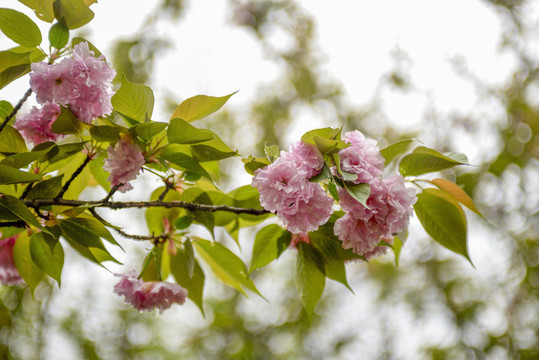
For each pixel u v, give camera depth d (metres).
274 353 2.94
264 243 1.03
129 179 0.97
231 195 1.04
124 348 2.58
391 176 0.99
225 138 2.57
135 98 0.97
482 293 2.63
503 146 2.35
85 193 1.58
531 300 2.52
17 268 1.04
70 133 0.98
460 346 2.57
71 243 0.99
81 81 0.96
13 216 0.93
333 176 0.96
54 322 2.26
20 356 2.11
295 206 0.95
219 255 1.06
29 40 0.99
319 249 1.03
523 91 2.41
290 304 2.96
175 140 0.97
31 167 1.00
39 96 0.96
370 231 0.97
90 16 1.00
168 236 1.04
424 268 2.73
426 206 1.03
